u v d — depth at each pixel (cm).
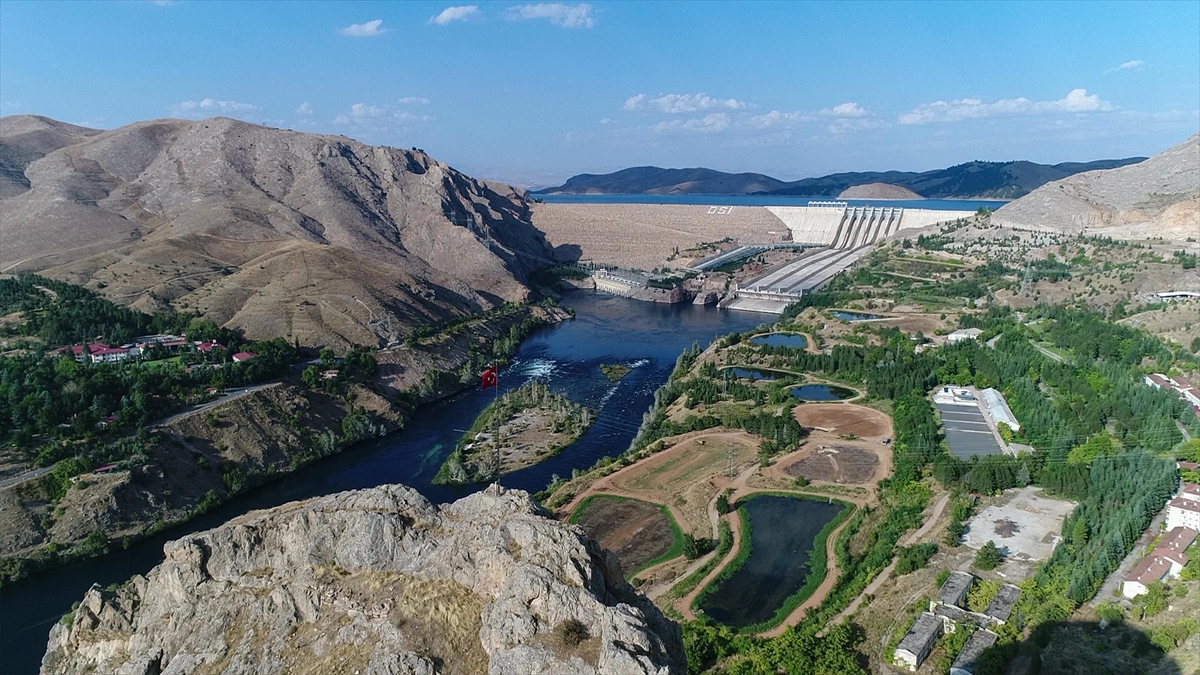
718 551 12888
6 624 11838
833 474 15975
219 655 5775
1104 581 10725
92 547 13825
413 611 5669
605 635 5097
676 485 15762
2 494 14012
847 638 9838
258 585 6209
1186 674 8469
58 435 15838
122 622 6400
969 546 12269
